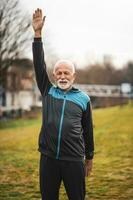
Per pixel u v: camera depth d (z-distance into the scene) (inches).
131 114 780.0
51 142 163.5
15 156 439.2
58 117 163.8
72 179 163.9
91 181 307.3
